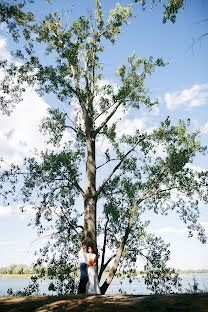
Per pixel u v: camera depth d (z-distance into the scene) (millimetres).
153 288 12688
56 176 14055
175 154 13875
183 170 14562
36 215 13711
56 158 13867
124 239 13555
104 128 16016
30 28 15617
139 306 4105
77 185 14281
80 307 4352
